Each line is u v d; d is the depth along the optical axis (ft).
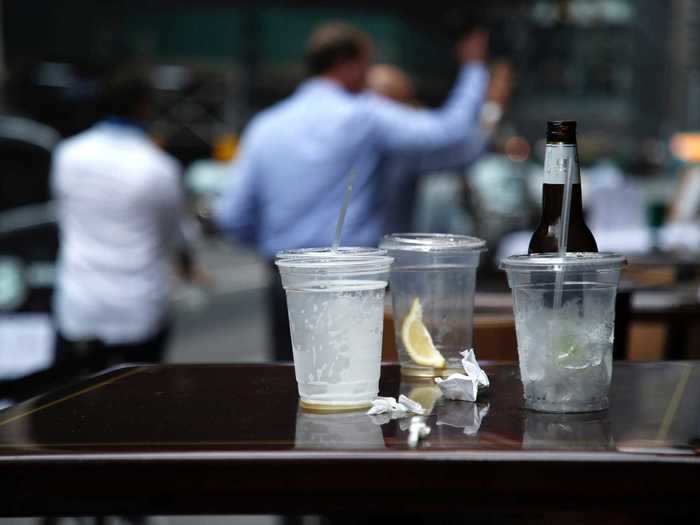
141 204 18.53
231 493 5.00
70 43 88.38
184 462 4.98
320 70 17.44
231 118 106.22
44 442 5.31
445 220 36.11
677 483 4.81
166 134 103.35
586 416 5.67
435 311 7.08
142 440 5.31
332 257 6.06
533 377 5.84
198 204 77.97
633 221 21.20
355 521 5.98
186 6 101.24
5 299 18.75
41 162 21.85
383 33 105.70
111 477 5.02
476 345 9.00
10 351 18.56
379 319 6.13
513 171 62.39
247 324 45.29
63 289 18.66
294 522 8.50
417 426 5.23
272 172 17.52
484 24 17.84
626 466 4.82
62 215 18.84
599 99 146.20
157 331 19.19
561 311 5.71
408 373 7.12
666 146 178.09
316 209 17.31
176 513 5.05
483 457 4.88
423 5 105.19
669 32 195.21
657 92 190.49
